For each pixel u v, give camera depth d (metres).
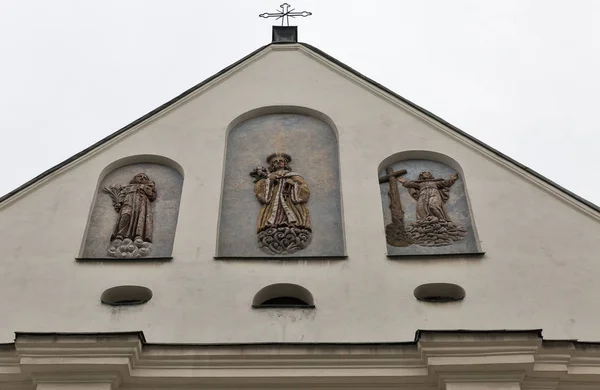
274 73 16.28
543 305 12.64
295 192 14.35
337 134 15.20
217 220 13.85
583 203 13.83
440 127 15.16
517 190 14.13
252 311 12.56
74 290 12.86
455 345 11.50
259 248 13.75
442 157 14.87
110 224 14.05
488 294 12.77
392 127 15.20
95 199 14.33
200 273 13.04
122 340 11.51
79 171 14.57
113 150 14.95
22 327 12.43
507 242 13.42
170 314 12.54
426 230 13.89
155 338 12.24
